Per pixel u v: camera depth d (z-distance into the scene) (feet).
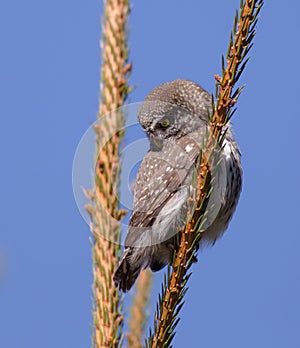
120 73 23.99
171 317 22.31
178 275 23.20
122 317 22.18
